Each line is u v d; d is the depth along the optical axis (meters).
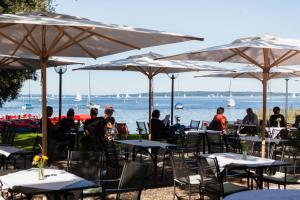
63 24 5.32
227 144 9.90
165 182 8.40
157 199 7.05
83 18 6.56
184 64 11.43
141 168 5.21
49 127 10.34
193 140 9.91
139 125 13.83
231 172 7.37
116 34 6.56
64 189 4.44
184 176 6.54
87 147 9.20
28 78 17.31
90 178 6.35
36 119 21.00
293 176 7.02
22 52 8.68
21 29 6.73
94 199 6.84
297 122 14.60
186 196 7.28
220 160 6.62
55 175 5.14
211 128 13.30
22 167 8.67
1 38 7.43
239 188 6.13
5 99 19.00
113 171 8.91
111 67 12.69
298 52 8.45
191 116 41.28
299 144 9.24
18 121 19.92
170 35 6.02
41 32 7.06
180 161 6.62
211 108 76.50
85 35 7.07
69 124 10.70
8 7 14.25
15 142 14.46
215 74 15.51
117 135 11.84
